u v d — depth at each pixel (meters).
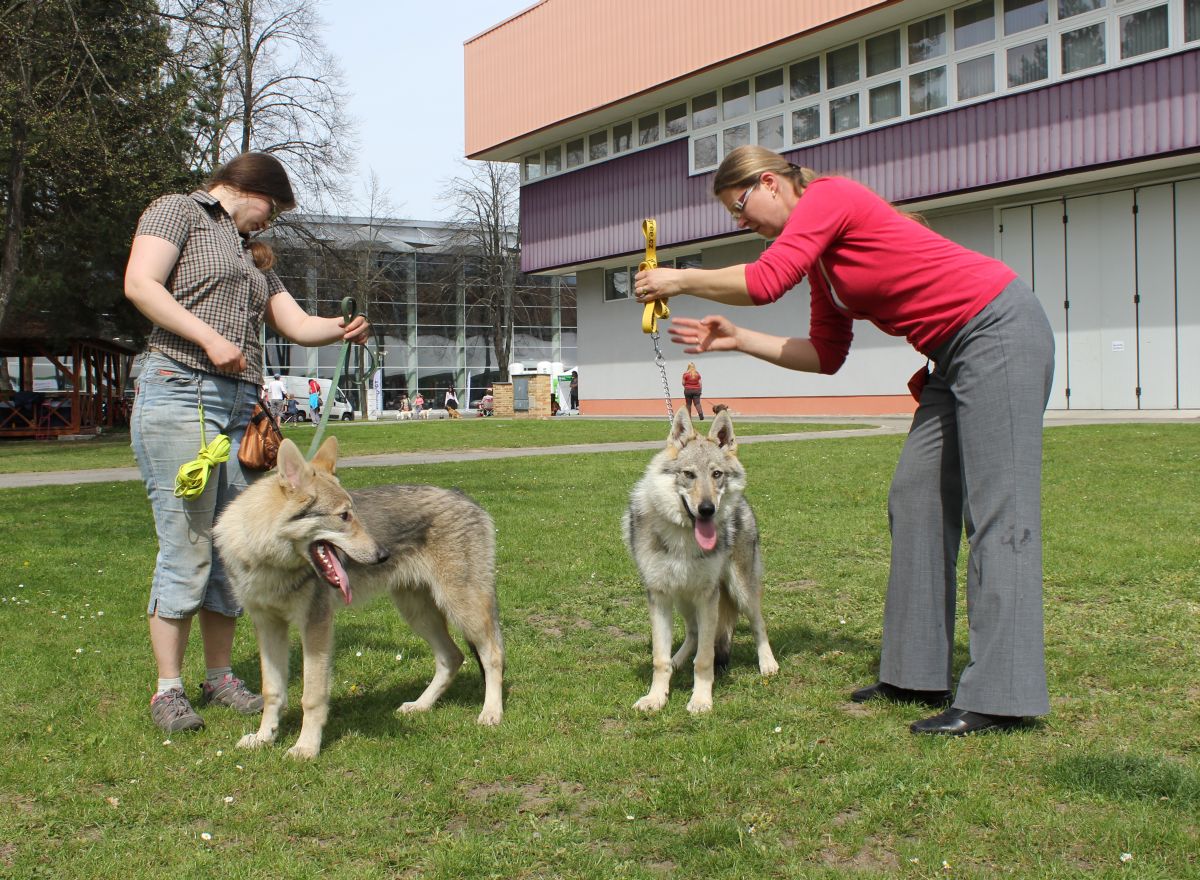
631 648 5.90
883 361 26.55
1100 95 20.00
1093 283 22.11
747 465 14.27
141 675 5.30
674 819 3.47
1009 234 23.44
